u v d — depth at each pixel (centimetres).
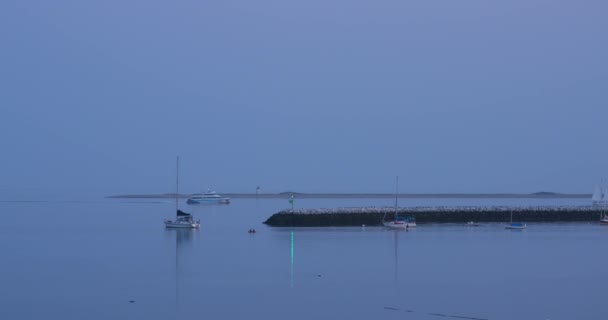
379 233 9975
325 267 6388
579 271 6256
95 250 7938
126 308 4672
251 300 4903
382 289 5300
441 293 5159
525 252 7625
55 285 5509
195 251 7706
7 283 5616
